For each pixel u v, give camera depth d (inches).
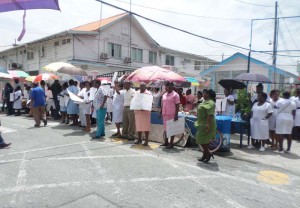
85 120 440.8
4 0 165.9
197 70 1397.6
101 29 925.2
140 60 1099.9
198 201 183.3
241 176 241.8
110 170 235.9
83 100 403.9
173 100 325.7
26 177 212.7
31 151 288.4
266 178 241.0
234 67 871.7
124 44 1023.6
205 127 267.7
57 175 219.0
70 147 310.0
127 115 366.3
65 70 519.2
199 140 272.7
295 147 374.9
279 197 200.4
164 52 1205.7
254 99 401.4
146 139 335.3
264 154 327.0
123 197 183.3
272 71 821.9
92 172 229.0
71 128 435.8
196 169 252.5
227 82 421.4
